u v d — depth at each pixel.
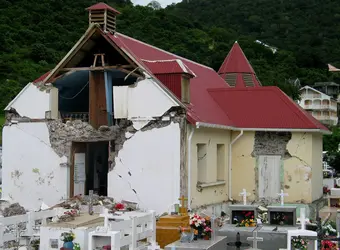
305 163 26.34
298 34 131.50
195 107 23.88
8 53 76.88
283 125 26.25
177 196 21.44
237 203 26.58
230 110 27.64
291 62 107.56
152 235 17.50
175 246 16.17
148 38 73.00
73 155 23.23
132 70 22.41
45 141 23.41
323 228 19.89
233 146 27.00
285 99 27.66
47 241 16.02
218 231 18.23
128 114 22.34
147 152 21.97
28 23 83.94
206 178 23.89
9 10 84.94
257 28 132.88
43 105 23.48
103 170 25.50
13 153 23.84
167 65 22.91
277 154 26.59
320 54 123.25
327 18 141.62
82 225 16.69
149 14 80.81
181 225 18.48
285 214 19.61
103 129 22.59
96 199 21.52
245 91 28.48
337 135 59.53
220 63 74.56
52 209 19.28
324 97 104.62
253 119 26.83
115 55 23.12
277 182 26.56
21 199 23.61
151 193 21.83
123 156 22.31
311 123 26.19
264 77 86.12
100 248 14.98
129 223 16.31
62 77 23.47
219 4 139.50
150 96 22.02
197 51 77.75
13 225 17.34
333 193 30.78
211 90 28.97
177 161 21.52
